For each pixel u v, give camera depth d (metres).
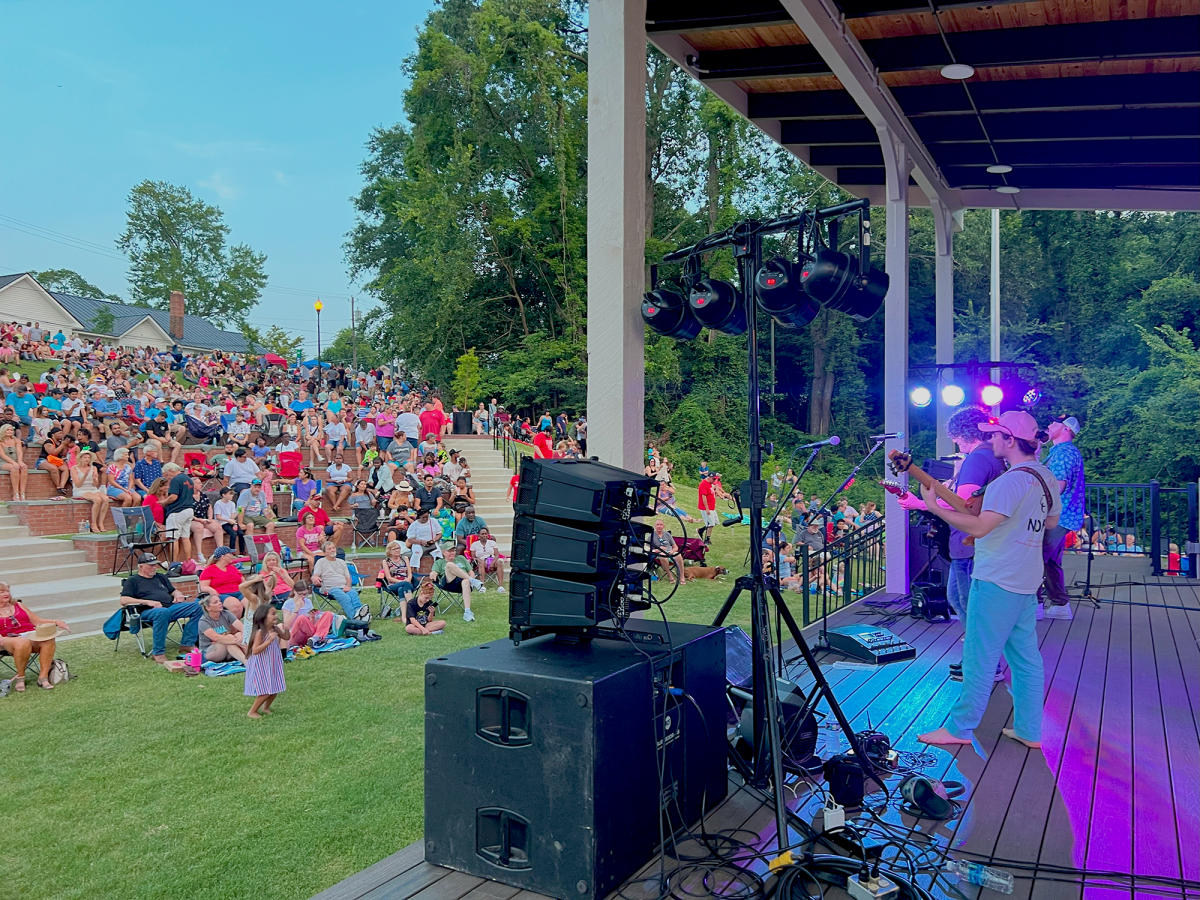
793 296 3.48
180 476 12.54
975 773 3.58
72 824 4.93
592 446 4.02
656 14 6.27
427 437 18.83
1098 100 7.02
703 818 3.14
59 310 50.44
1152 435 27.39
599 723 2.55
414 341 32.91
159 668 8.65
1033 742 3.86
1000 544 3.74
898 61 6.64
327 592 10.50
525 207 33.62
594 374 4.03
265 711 7.09
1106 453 29.00
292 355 67.75
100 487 13.45
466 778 2.77
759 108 8.27
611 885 2.60
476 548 13.13
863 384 37.56
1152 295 31.00
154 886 4.17
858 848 2.79
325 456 17.80
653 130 35.84
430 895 2.62
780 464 33.94
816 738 3.66
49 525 12.59
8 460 12.83
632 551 3.10
